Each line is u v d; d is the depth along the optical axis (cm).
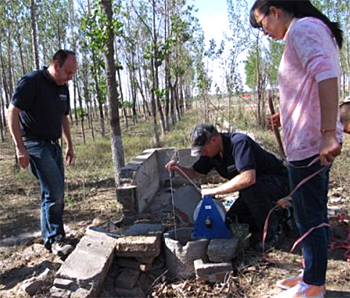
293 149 247
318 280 256
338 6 1365
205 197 360
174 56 1912
